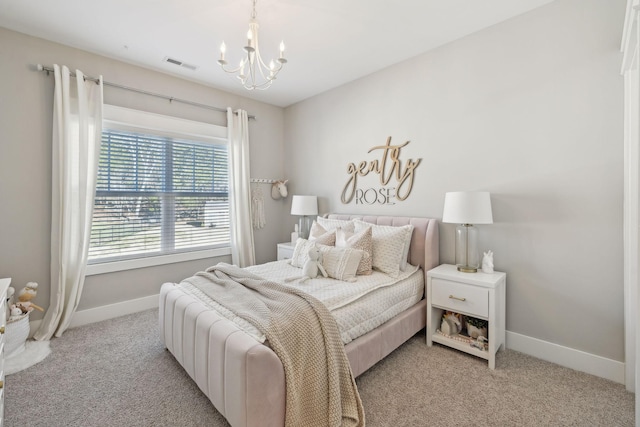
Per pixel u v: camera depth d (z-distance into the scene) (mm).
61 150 2551
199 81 3477
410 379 1937
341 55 2857
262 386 1273
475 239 2371
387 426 1530
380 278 2340
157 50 2760
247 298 1769
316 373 1459
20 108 2475
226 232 3891
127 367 2059
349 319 1814
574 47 2027
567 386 1862
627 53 1604
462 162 2580
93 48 2719
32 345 2340
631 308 1795
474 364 2117
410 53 2832
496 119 2381
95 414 1607
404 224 2844
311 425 1411
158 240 3299
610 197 1915
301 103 4125
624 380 1874
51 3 2098
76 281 2625
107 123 2896
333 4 2115
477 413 1629
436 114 2740
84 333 2580
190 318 1764
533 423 1558
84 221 2682
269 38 2557
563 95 2074
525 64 2232
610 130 1905
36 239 2557
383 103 3152
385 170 3152
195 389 1823
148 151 3209
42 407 1654
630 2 1384
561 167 2090
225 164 3873
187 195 3520
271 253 4332
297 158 4215
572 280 2064
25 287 2393
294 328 1473
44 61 2566
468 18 2299
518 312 2301
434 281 2357
